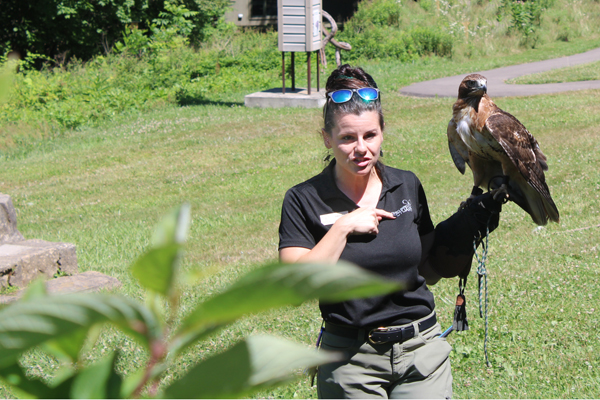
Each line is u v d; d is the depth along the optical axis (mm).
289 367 334
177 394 336
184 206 315
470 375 4312
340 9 31719
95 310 288
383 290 259
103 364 389
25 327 267
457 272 2617
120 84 19406
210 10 28844
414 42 26141
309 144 12625
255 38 28672
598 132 11523
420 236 2529
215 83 20500
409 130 13070
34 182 11258
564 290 5473
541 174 3088
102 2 24812
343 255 2238
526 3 30359
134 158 12531
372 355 2242
